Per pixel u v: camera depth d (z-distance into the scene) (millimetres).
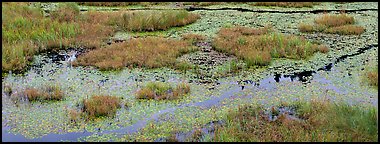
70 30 17984
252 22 21125
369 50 16391
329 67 14469
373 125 9422
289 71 14078
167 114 10875
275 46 16016
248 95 12117
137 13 20672
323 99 11695
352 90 12414
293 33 18891
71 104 11430
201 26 20375
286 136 9281
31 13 20984
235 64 14266
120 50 15820
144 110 11102
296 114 10648
